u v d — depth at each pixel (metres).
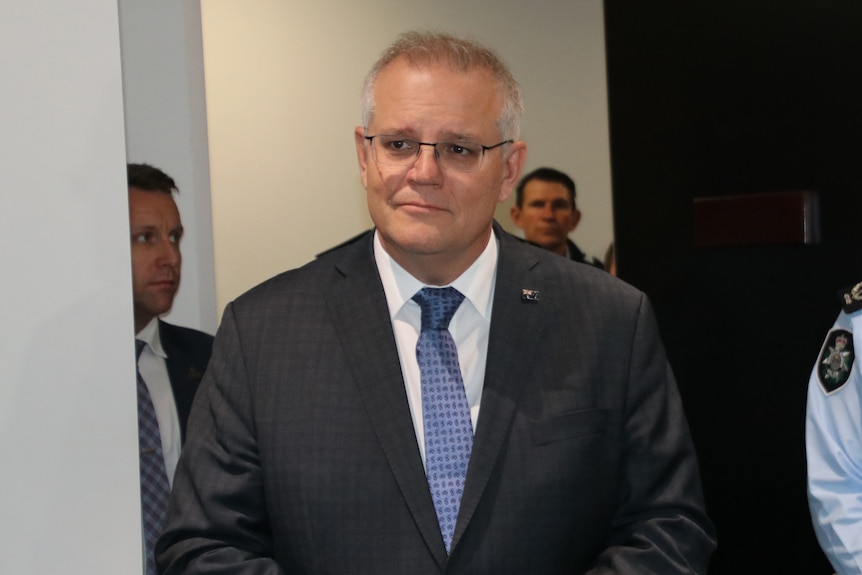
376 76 1.30
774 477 2.22
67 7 1.26
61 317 1.26
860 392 1.39
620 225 2.36
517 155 1.38
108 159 1.28
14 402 1.24
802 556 2.19
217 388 1.35
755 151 2.19
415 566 1.23
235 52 2.07
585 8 2.32
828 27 2.06
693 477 1.33
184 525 1.28
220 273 2.07
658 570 1.22
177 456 1.64
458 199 1.25
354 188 2.22
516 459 1.27
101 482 1.28
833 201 2.08
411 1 2.24
